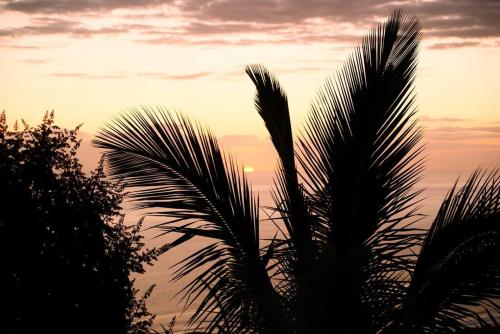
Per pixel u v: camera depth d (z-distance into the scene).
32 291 5.43
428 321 3.07
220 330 3.57
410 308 3.02
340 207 3.45
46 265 5.50
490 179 3.13
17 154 5.83
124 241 6.11
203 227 3.80
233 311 3.62
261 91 4.88
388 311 2.97
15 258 5.46
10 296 5.36
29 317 5.37
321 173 3.47
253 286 3.71
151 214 3.78
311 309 2.96
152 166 3.79
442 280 3.13
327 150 3.45
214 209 3.80
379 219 3.41
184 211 3.79
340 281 2.86
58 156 6.04
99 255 5.88
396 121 3.37
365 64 3.42
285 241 3.62
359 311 2.92
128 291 6.10
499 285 3.05
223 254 3.78
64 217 5.76
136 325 6.11
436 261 3.18
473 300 3.10
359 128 3.39
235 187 3.83
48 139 5.99
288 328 3.10
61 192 5.86
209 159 3.81
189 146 3.80
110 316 5.80
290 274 3.34
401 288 3.03
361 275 2.87
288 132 4.64
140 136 3.78
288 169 4.16
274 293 3.44
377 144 3.38
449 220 3.19
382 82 3.37
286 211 3.78
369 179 3.39
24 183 5.74
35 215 5.64
